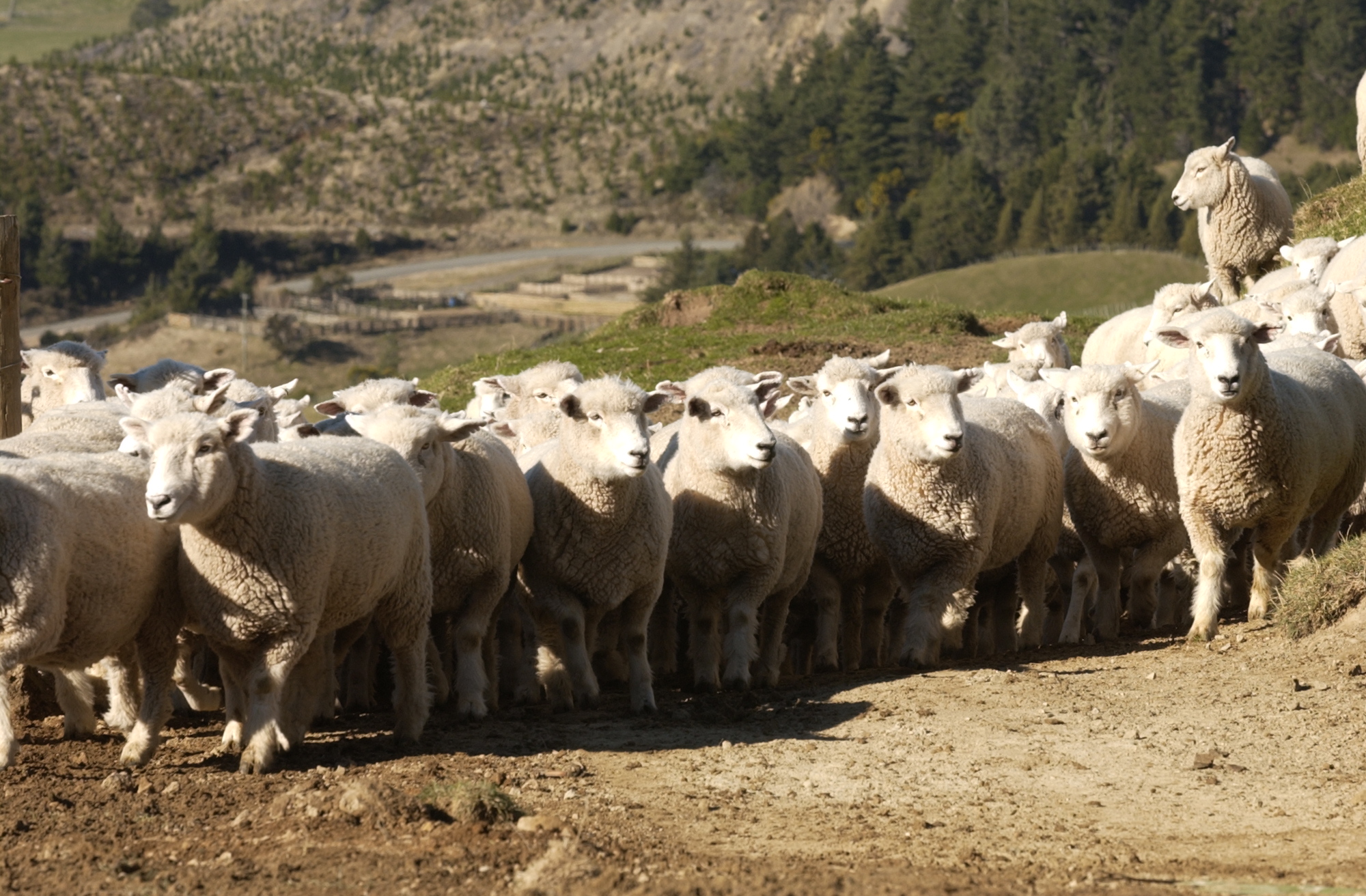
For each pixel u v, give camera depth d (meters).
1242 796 7.18
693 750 8.60
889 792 7.52
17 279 12.17
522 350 27.75
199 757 8.63
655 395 10.24
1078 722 8.62
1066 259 93.38
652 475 10.60
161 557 8.44
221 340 119.44
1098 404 11.54
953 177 141.62
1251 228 20.70
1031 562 12.65
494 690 10.71
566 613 10.44
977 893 5.89
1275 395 10.62
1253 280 21.17
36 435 9.72
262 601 8.09
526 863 6.46
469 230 174.25
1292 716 8.37
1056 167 138.50
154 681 8.52
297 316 123.75
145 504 8.38
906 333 26.42
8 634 7.58
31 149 182.38
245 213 176.75
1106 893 5.85
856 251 135.50
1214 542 10.98
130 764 8.33
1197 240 114.06
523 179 189.50
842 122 175.25
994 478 11.46
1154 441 11.99
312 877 6.33
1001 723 8.69
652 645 12.39
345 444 9.03
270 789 7.70
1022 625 12.84
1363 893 5.71
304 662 9.14
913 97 166.50
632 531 10.32
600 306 126.75
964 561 11.45
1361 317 15.68
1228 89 160.50
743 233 167.50
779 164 175.38
